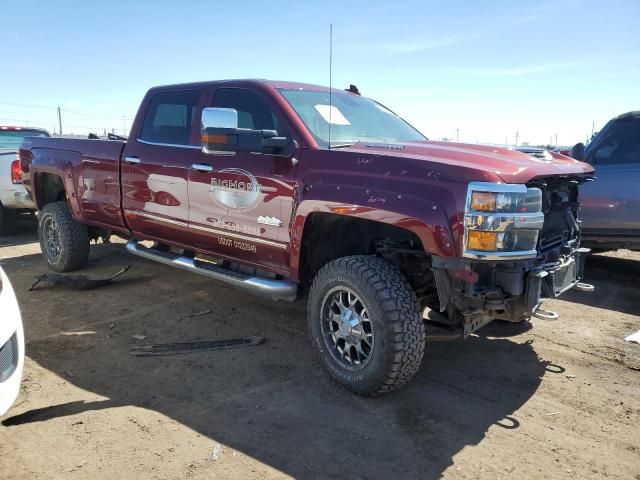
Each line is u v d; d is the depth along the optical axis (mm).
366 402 3457
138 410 3322
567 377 3871
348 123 4387
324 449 2938
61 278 5730
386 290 3273
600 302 5676
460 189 3057
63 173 6066
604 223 6250
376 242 3742
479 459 2873
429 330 3660
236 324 4828
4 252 7914
